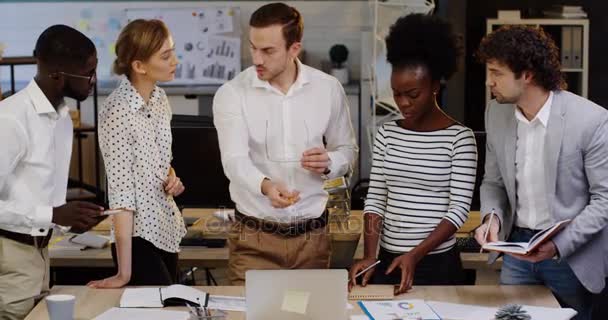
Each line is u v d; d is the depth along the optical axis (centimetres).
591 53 801
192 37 870
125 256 352
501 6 791
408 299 334
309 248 360
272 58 338
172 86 852
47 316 318
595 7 795
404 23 335
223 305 330
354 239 419
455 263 356
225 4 883
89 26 892
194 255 427
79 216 327
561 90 331
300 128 353
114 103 354
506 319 310
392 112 639
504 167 342
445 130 344
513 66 321
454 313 320
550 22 754
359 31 888
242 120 351
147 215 359
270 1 880
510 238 352
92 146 846
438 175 344
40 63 326
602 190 327
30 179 327
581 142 325
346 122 368
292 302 305
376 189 359
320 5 886
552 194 333
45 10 895
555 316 315
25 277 334
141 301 330
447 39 333
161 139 368
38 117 326
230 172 347
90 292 345
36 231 327
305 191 356
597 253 335
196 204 455
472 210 467
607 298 426
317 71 360
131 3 889
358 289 342
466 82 793
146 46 350
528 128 334
